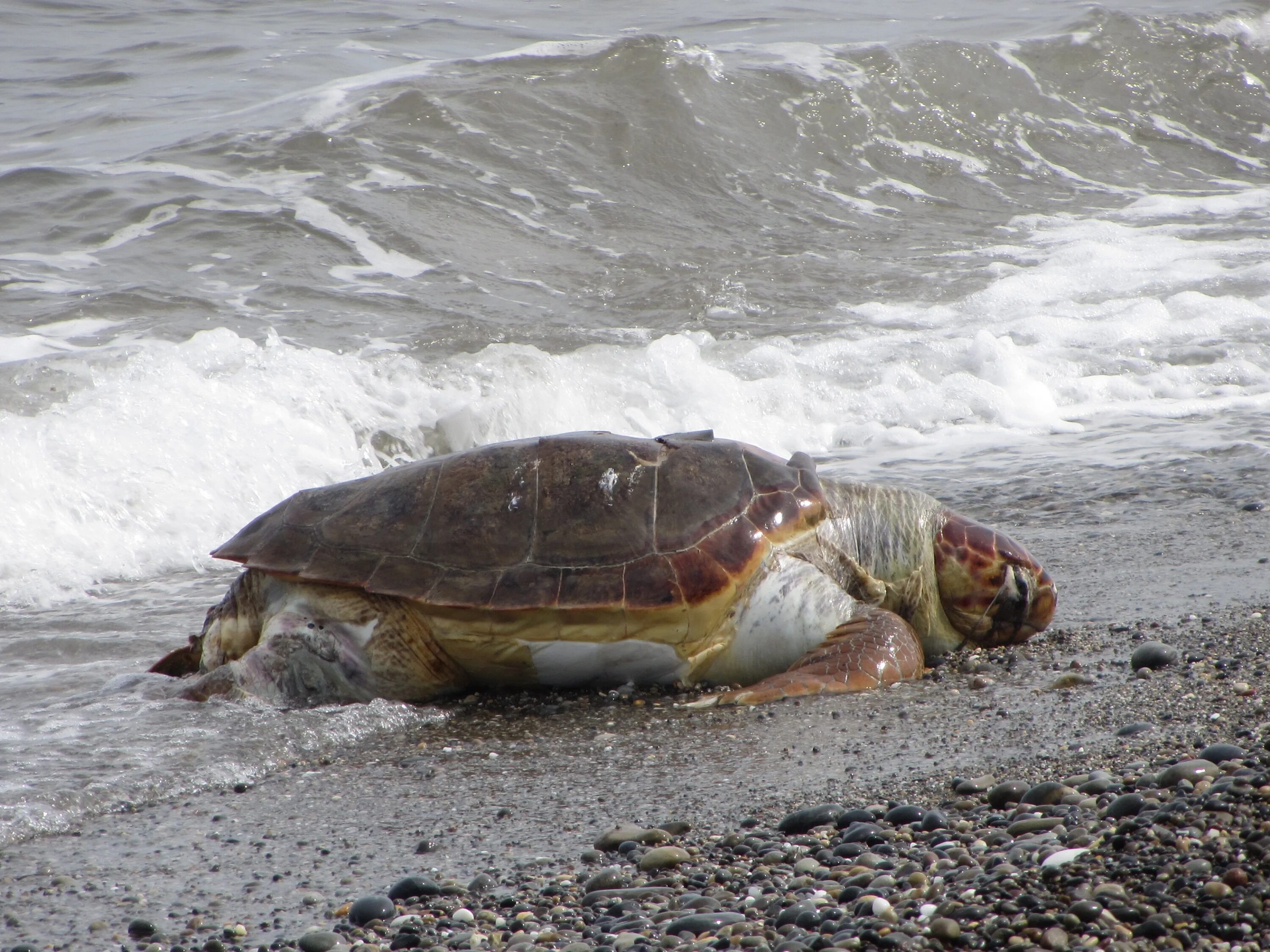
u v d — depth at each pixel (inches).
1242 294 1327.5
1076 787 361.7
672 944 284.7
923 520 571.2
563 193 1545.3
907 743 436.8
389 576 512.1
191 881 353.4
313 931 312.7
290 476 879.7
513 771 441.1
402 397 985.5
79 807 410.3
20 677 563.8
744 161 1684.3
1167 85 2038.6
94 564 756.6
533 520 521.3
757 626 530.0
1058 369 1153.4
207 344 992.2
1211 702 444.8
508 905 324.8
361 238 1358.3
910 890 294.7
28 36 2208.4
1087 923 256.4
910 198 1679.4
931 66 1951.3
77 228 1331.2
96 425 846.5
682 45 1839.3
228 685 516.4
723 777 419.8
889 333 1219.9
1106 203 1708.9
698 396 1055.0
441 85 1722.4
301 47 2171.5
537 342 1138.0
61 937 318.3
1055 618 596.1
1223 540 715.4
